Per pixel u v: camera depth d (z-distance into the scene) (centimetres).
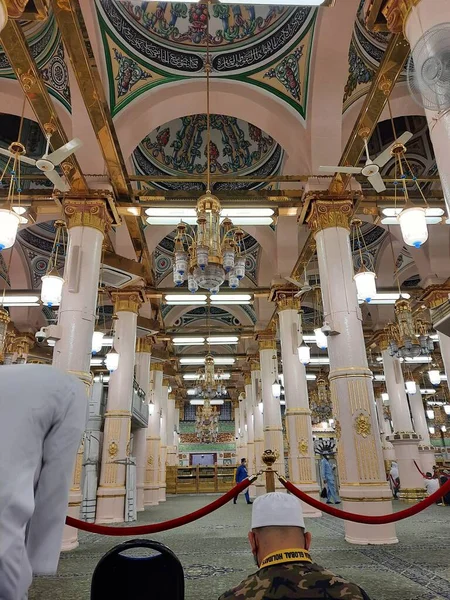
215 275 589
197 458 2889
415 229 508
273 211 754
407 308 946
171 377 2073
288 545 125
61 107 686
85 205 687
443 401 2542
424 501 323
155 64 724
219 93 747
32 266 1272
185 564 474
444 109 289
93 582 154
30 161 491
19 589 89
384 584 371
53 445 104
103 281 852
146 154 998
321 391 1669
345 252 697
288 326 1039
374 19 388
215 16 738
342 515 325
